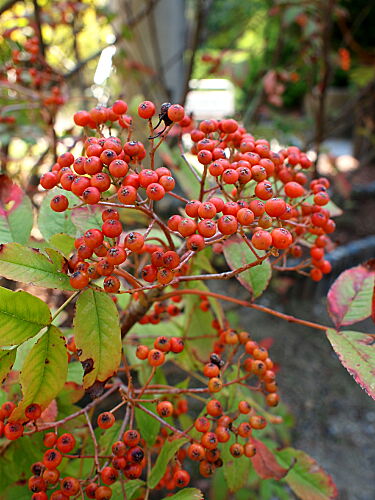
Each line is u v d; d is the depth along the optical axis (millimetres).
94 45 808
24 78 407
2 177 224
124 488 207
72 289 178
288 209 214
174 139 452
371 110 1037
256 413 296
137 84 679
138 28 674
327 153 817
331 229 243
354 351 196
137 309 238
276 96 688
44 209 229
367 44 1615
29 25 466
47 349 182
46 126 430
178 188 847
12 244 178
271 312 229
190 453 205
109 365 184
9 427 186
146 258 274
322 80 635
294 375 787
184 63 779
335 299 230
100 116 209
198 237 171
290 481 262
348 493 612
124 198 167
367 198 1346
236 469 241
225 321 298
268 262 241
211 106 1964
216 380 218
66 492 193
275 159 233
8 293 173
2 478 222
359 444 680
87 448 251
